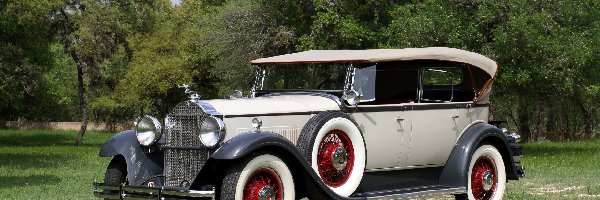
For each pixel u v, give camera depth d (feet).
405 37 81.97
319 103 30.40
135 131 30.60
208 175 28.04
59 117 229.25
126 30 128.06
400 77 32.65
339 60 31.32
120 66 146.10
